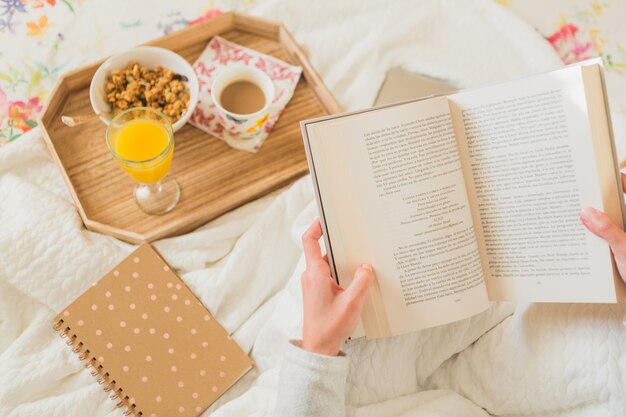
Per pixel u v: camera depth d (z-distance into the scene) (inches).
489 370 31.3
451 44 44.3
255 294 37.6
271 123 40.2
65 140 38.9
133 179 38.5
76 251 36.6
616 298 25.9
